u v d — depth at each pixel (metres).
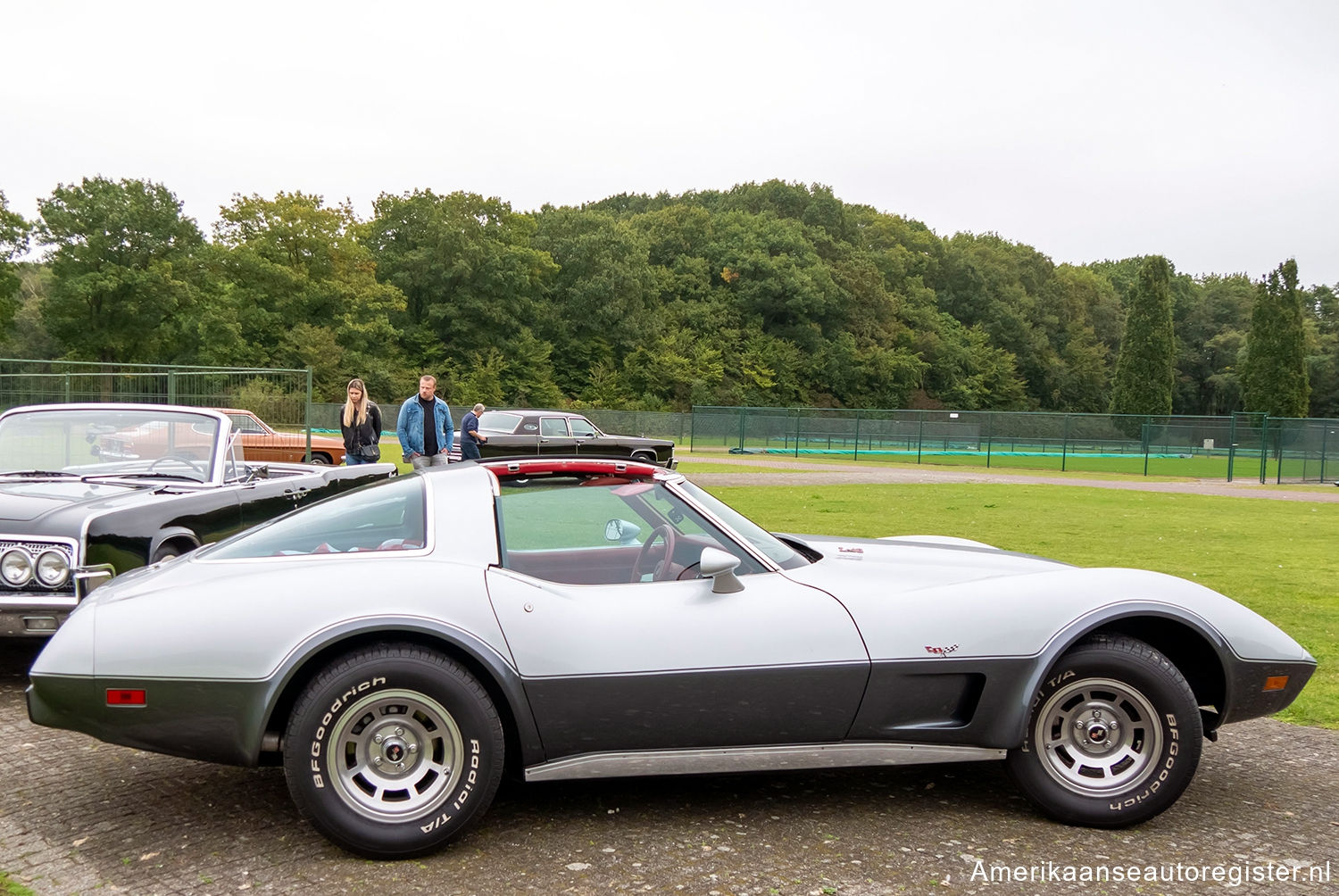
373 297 70.06
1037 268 119.19
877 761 3.54
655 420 47.28
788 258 89.44
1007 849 3.34
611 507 3.90
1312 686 5.72
